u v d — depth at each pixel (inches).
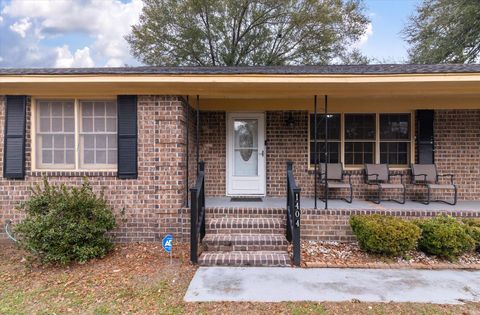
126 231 209.5
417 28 549.0
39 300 129.8
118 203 209.5
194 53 665.6
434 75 191.3
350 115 275.6
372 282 146.2
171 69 220.8
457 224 179.3
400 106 259.6
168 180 209.5
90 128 217.8
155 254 186.5
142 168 209.9
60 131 217.2
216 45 677.3
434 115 266.1
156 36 655.1
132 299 130.3
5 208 209.9
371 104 262.8
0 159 210.7
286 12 652.7
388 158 273.7
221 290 137.6
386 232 171.5
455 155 264.5
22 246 174.7
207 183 273.9
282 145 273.3
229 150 275.0
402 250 175.0
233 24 669.3
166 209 208.8
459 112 265.3
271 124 273.4
